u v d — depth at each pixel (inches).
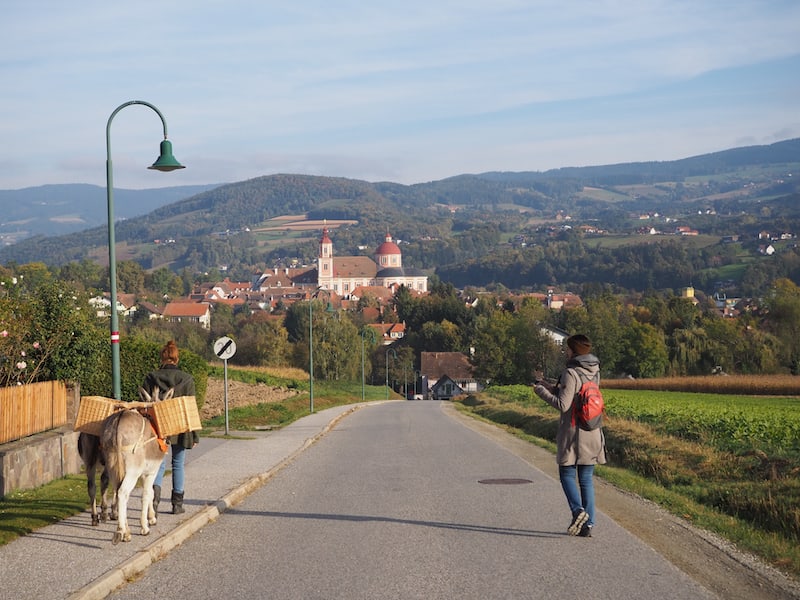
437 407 2185.0
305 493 564.4
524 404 1780.3
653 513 472.1
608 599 291.9
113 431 391.2
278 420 1406.3
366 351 4576.8
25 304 730.8
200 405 1285.7
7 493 511.2
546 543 386.6
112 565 340.2
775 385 2536.9
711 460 634.8
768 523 445.1
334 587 313.6
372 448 890.7
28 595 297.9
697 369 3782.0
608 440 836.6
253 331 4886.8
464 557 359.6
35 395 603.8
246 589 314.2
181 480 464.8
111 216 568.7
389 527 432.1
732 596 298.2
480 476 631.8
